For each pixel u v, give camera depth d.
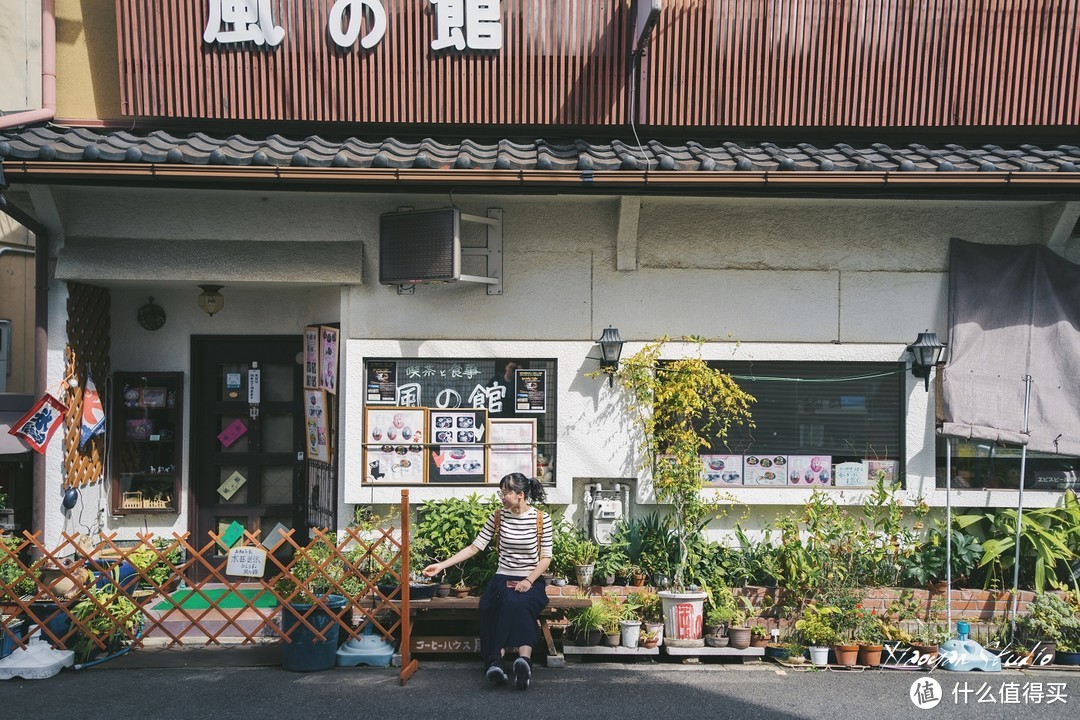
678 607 7.20
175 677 6.72
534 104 8.36
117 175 6.86
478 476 7.95
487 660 6.66
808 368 8.16
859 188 7.21
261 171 6.90
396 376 7.99
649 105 8.41
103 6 8.45
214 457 9.04
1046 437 7.99
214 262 7.83
